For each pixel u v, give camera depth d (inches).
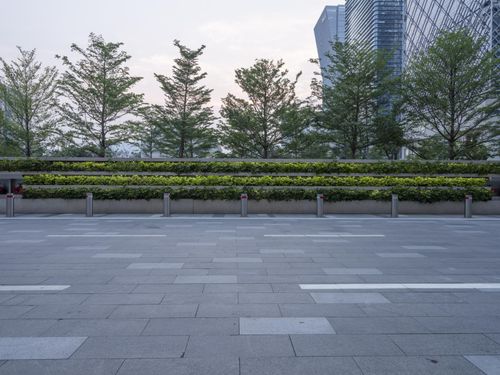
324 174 826.8
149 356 149.5
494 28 1598.2
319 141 1034.7
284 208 761.0
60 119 1059.3
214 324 183.0
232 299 221.9
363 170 826.2
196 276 274.4
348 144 1043.3
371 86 970.1
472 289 245.6
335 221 631.2
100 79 1016.2
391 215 698.2
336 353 153.2
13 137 1111.0
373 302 218.2
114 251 366.3
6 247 386.6
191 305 211.0
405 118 997.8
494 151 1019.9
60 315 194.9
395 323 186.1
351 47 979.3
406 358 149.4
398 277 275.0
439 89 901.2
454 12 1937.7
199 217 678.5
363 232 504.1
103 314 196.4
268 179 789.9
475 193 765.9
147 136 1216.8
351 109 974.4
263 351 154.3
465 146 988.6
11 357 148.6
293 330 176.4
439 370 139.9
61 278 267.7
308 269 297.9
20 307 207.2
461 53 877.8
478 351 156.0
